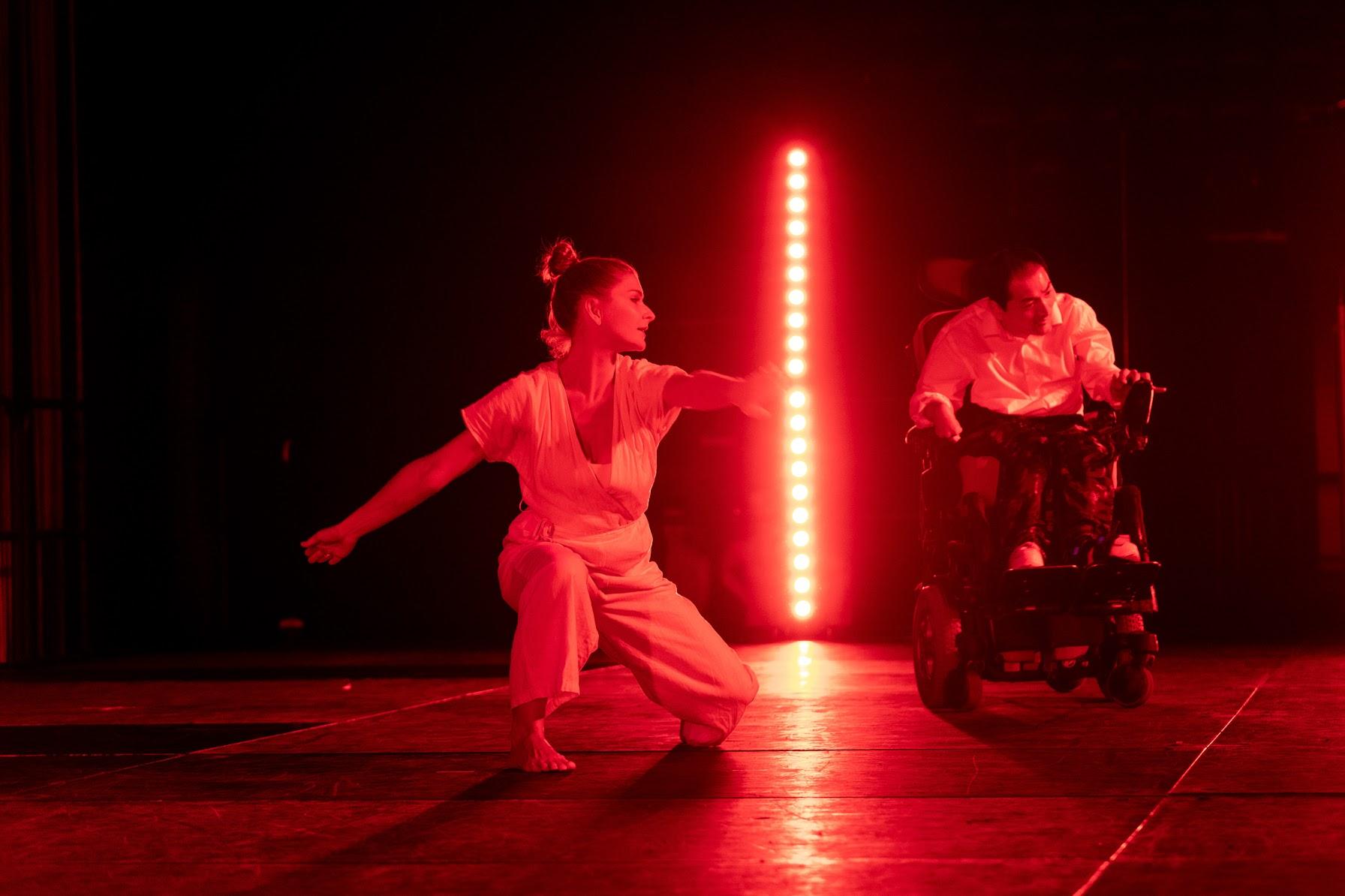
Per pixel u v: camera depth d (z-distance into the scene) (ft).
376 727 15.93
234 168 35.40
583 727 15.26
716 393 12.32
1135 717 15.10
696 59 33.83
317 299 35.68
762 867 8.54
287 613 35.55
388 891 8.14
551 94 34.55
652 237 33.88
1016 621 15.52
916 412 16.60
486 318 35.22
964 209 33.17
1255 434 33.60
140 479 34.65
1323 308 33.27
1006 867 8.37
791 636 32.01
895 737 13.92
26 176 31.30
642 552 12.98
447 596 35.32
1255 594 33.73
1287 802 10.07
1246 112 32.89
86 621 32.76
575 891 8.05
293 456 35.70
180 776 12.54
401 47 35.17
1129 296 33.37
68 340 32.40
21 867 8.96
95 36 33.27
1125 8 32.86
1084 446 15.99
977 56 33.14
